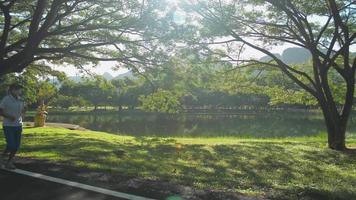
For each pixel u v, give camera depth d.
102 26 18.25
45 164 9.99
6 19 17.25
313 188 7.86
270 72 23.98
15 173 8.85
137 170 9.73
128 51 19.44
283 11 20.05
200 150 15.40
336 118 18.44
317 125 45.00
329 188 8.38
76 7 19.06
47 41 21.23
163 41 18.30
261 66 22.75
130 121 54.47
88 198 6.84
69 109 97.25
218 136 30.06
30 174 8.74
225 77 23.27
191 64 20.16
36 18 16.02
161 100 22.48
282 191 7.66
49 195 7.04
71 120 58.75
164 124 47.16
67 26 18.77
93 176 8.55
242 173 10.30
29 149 13.62
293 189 7.89
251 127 41.31
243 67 22.23
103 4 18.56
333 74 23.48
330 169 11.73
